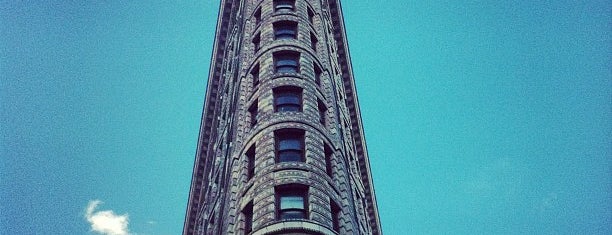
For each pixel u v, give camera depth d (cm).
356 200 4144
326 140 3734
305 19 5009
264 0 5322
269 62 4338
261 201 3186
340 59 6250
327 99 4200
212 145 5900
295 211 3145
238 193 3447
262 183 3297
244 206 3294
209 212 4409
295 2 5238
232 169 3681
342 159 3778
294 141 3631
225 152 4359
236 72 5006
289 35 4797
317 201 3170
